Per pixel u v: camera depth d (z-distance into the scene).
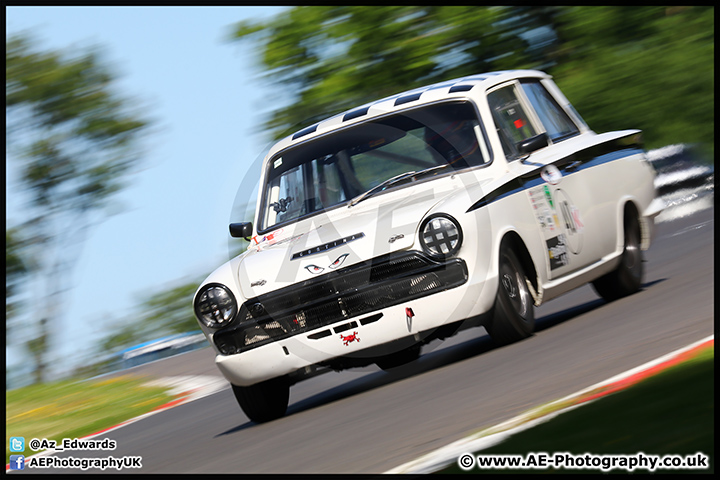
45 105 82.81
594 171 24.70
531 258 21.20
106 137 83.06
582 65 72.56
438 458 11.95
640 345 16.73
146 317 103.19
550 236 22.06
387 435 14.88
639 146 27.78
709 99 63.56
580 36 72.94
